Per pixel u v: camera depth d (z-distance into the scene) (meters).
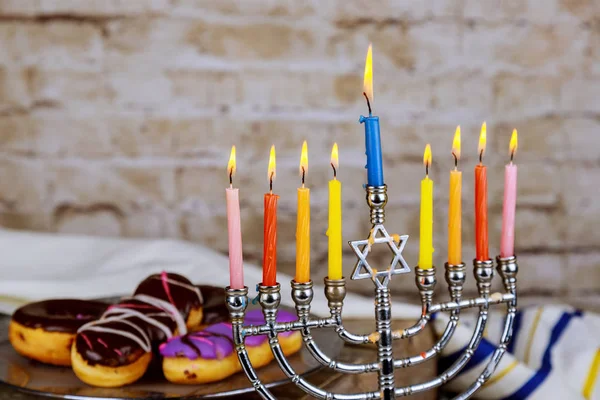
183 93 1.54
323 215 1.59
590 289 1.66
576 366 0.96
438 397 0.94
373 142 0.59
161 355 0.74
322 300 0.98
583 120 1.60
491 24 1.56
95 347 0.73
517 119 1.59
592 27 1.58
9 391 0.76
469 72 1.57
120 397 0.69
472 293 1.63
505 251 0.65
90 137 1.55
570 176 1.62
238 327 0.59
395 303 0.98
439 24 1.55
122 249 1.25
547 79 1.59
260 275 1.16
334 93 1.55
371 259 1.61
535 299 1.66
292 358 0.80
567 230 1.64
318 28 1.54
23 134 1.54
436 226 1.60
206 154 1.56
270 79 1.54
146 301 0.83
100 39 1.52
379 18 1.54
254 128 1.56
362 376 0.79
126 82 1.53
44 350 0.78
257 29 1.53
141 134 1.55
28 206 1.57
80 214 1.58
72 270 1.22
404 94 1.56
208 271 1.18
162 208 1.58
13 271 1.21
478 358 0.90
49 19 1.51
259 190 1.58
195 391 0.71
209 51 1.53
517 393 0.90
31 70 1.52
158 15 1.51
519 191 1.62
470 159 1.59
